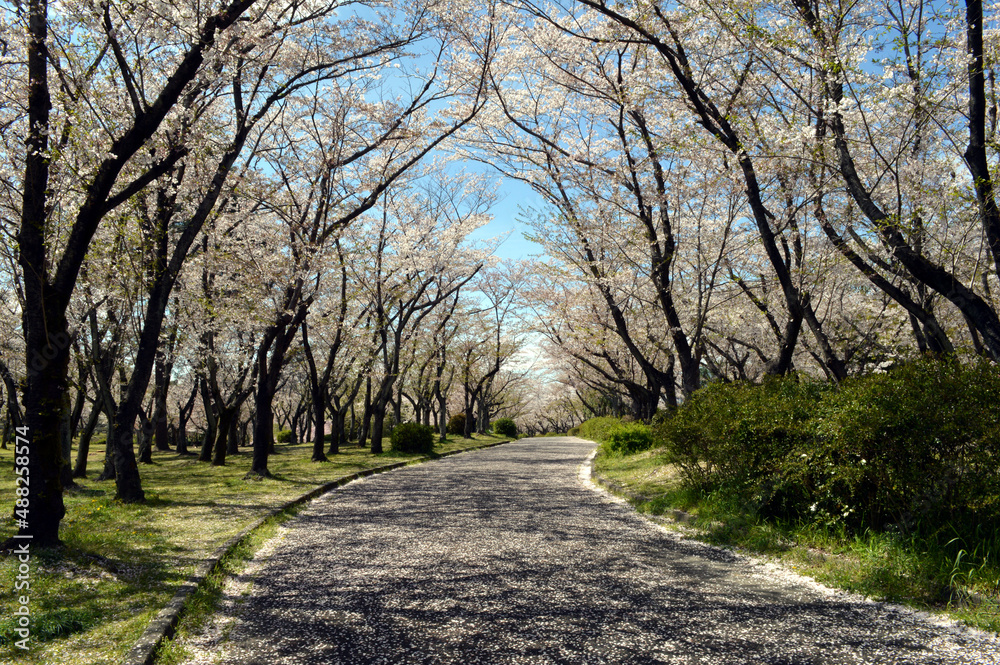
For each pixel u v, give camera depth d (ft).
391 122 53.21
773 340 51.13
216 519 27.07
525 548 21.08
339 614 14.20
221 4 23.00
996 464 15.37
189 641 12.66
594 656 11.45
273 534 24.77
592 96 43.96
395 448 75.20
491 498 34.68
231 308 50.67
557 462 62.69
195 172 42.14
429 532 24.34
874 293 43.37
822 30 24.07
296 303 50.88
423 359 104.88
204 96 30.94
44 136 19.63
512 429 150.71
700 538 22.62
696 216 43.91
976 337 31.32
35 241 19.15
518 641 12.29
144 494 34.83
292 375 96.07
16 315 49.62
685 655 11.44
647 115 40.63
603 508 30.66
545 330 81.92
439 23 42.73
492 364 143.95
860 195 23.91
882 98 24.94
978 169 20.53
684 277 48.91
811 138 25.85
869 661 11.07
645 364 48.37
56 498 19.52
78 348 46.16
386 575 17.66
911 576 14.98
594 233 45.21
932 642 11.94
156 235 32.94
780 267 31.07
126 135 20.51
